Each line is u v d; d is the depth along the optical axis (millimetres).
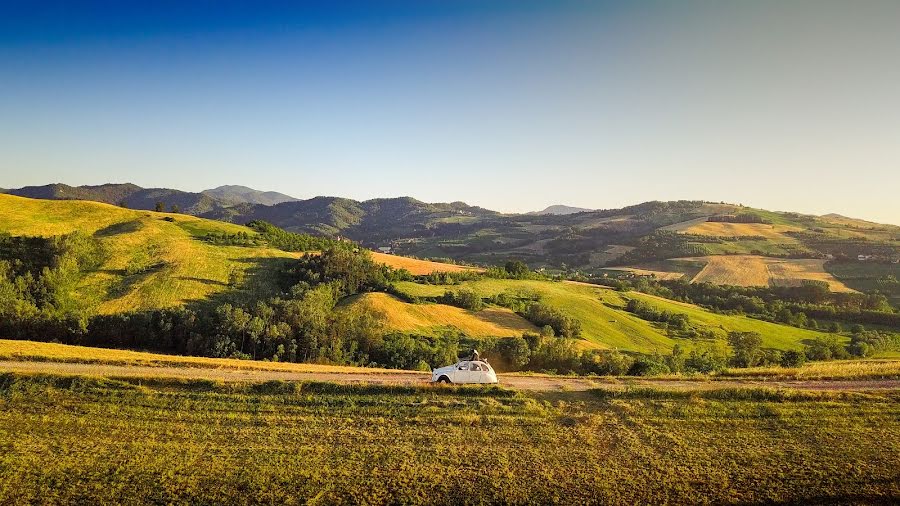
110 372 32312
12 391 28281
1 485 20094
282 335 74375
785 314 134875
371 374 36125
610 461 22703
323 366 41281
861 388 32156
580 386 33156
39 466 21484
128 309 82188
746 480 21234
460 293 104375
